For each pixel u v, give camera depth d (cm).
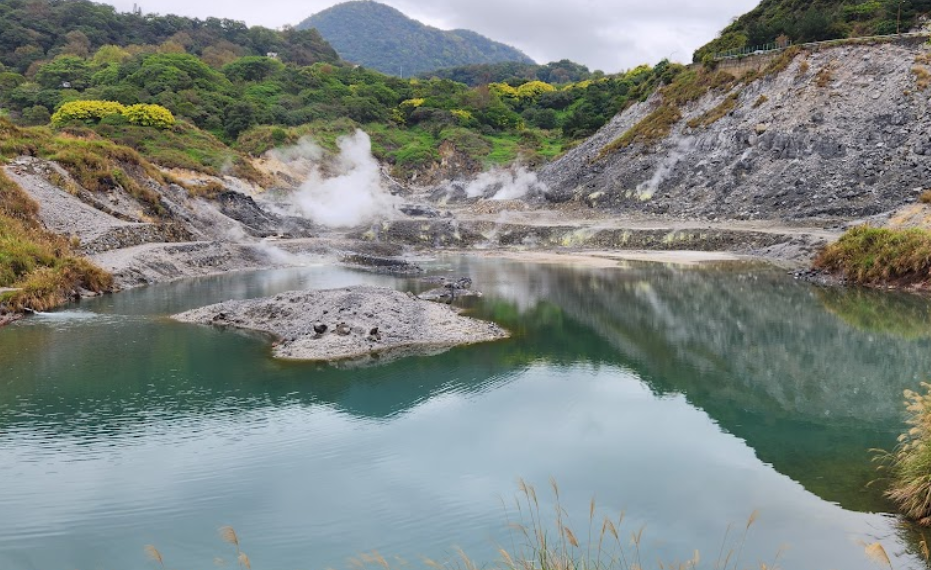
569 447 1330
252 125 8450
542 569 829
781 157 5009
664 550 930
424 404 1577
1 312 2473
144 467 1223
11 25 12044
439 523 1023
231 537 790
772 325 2464
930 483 981
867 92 5006
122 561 923
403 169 8900
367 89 10838
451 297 3012
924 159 4384
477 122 10300
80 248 3431
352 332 2134
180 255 3809
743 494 1109
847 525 988
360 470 1214
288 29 17025
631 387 1725
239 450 1302
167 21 14512
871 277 3216
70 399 1583
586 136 9394
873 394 1653
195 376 1767
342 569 895
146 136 6788
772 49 6209
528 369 1878
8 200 3372
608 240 4931
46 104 8550
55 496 1109
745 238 4391
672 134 6144
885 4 6134
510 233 5291
